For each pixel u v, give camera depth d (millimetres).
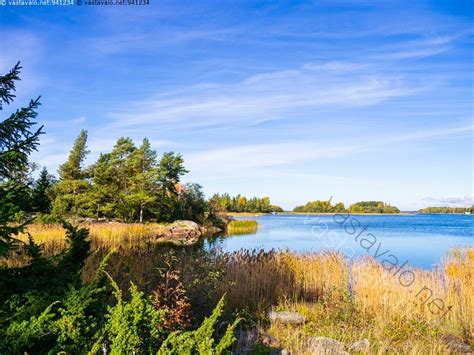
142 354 3410
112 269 8172
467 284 10273
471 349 7066
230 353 3314
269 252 12641
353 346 6727
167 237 35625
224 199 127688
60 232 19000
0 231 3514
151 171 46281
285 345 6684
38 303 3688
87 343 3439
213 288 8398
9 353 3092
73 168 44719
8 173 4270
